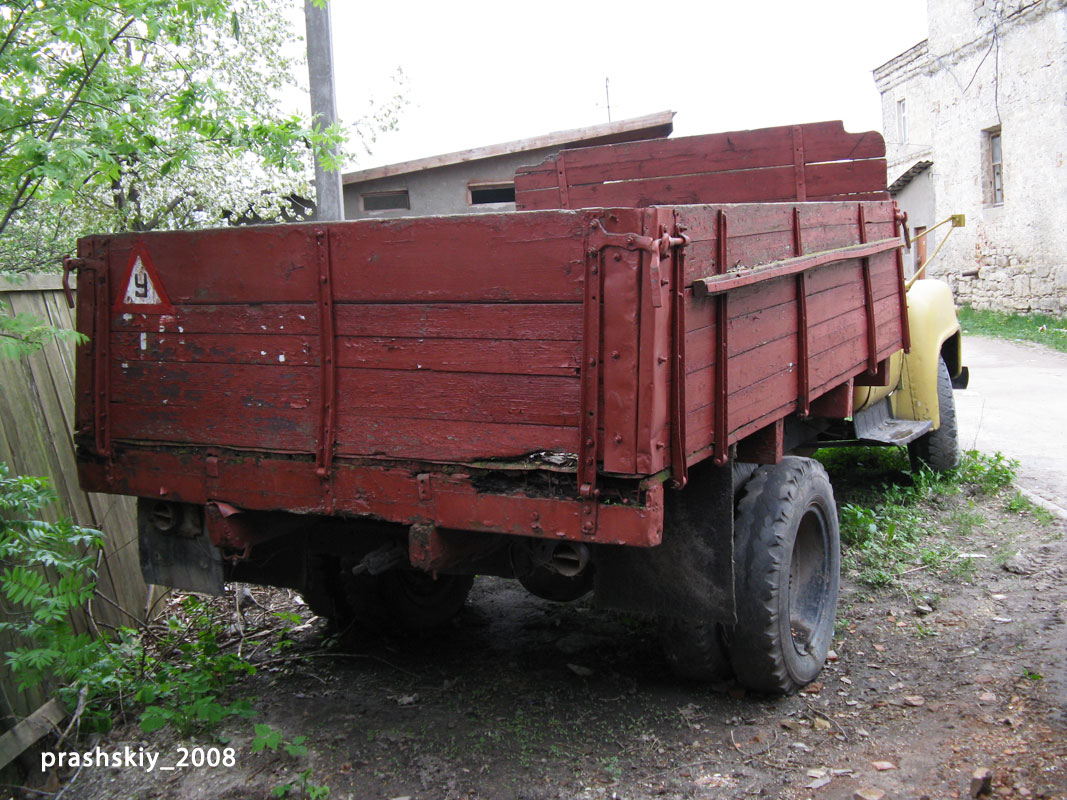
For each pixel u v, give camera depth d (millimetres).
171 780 3547
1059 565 5273
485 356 3113
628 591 3594
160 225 9031
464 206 12344
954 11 20516
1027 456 7883
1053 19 17109
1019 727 3502
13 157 3621
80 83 3758
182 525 3836
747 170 6059
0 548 3502
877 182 5754
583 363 2936
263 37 9305
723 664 3922
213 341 3602
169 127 4848
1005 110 19000
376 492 3332
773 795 3238
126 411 3828
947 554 5590
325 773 3523
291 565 4188
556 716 3914
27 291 4609
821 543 4344
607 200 6457
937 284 7238
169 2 3854
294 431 3469
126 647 4473
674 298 2971
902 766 3342
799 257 4012
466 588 5102
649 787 3340
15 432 4289
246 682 4383
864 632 4637
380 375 3295
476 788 3379
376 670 4496
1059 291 17672
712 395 3295
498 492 3141
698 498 3480
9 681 3732
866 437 6090
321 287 3340
